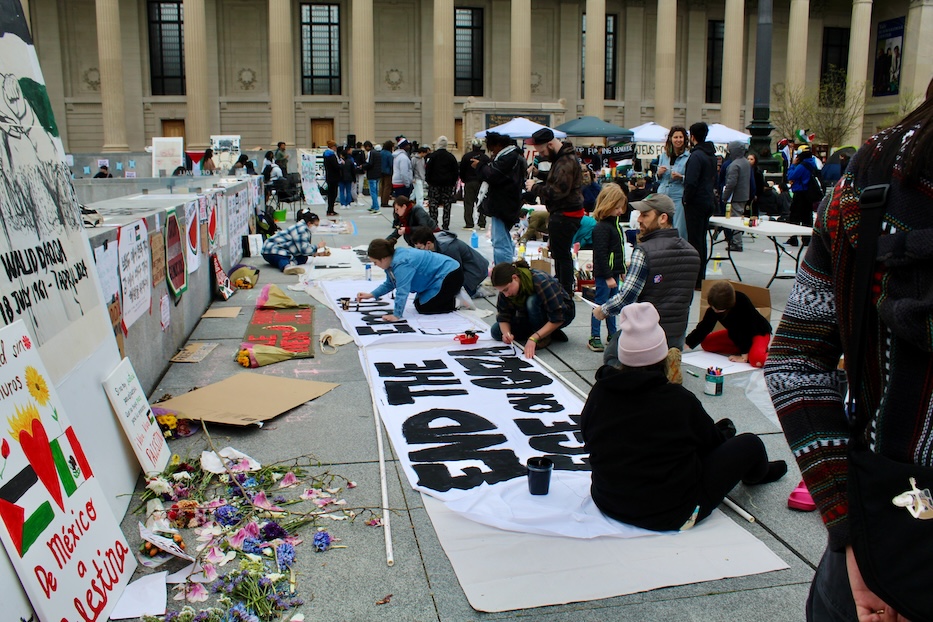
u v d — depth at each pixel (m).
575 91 45.53
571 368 6.66
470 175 17.94
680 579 3.37
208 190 10.56
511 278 6.93
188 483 4.22
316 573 3.43
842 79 46.25
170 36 42.19
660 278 5.75
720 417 5.48
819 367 1.63
